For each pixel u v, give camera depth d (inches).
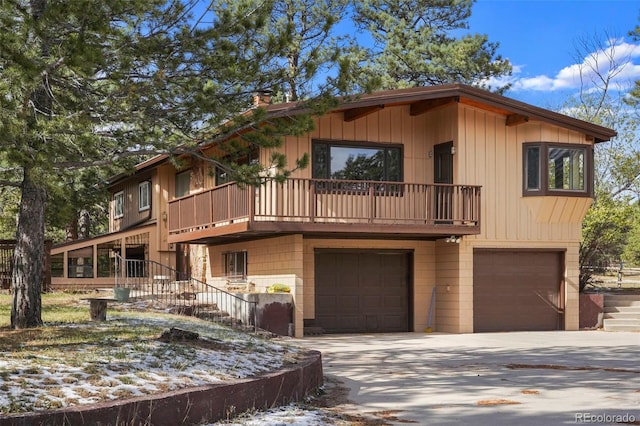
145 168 1078.4
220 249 976.3
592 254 971.9
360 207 815.7
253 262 885.8
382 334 819.4
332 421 340.5
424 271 865.5
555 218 866.8
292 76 501.4
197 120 511.5
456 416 352.8
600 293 955.3
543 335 800.9
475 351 641.0
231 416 335.3
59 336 458.6
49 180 423.5
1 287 886.4
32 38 424.2
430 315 861.8
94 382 316.2
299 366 409.1
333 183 815.1
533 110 834.8
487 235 840.9
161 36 471.2
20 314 519.2
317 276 828.6
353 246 836.0
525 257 870.4
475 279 848.3
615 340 738.2
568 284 876.0
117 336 464.8
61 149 437.1
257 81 490.9
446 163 853.8
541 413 354.6
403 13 1424.7
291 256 791.1
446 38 1419.8
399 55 1326.3
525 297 867.4
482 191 842.8
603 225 968.9
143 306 762.8
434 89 800.9
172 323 603.5
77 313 645.3
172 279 1083.3
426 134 873.5
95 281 1017.5
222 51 475.8
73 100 485.4
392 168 853.8
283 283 807.7
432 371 514.3
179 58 469.7
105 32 425.4
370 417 352.8
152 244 1077.1
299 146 805.9
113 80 462.9
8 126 401.1
